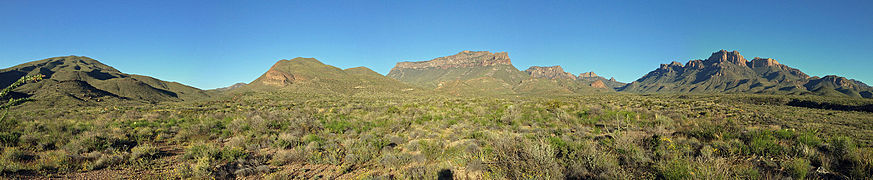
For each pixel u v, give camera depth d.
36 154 7.89
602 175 5.14
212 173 6.63
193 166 6.98
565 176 5.41
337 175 6.88
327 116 22.84
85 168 6.67
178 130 14.42
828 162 5.44
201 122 16.70
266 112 26.61
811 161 5.75
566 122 15.65
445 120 17.58
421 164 7.44
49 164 6.76
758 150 6.40
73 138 10.09
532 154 5.50
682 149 6.65
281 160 7.88
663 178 5.02
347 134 13.12
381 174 6.80
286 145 10.16
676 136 9.38
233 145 10.23
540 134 10.48
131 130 13.92
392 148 9.80
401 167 7.24
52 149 8.93
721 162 4.95
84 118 22.78
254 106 45.16
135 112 29.64
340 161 8.11
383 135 12.62
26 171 6.24
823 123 17.06
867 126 15.31
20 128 12.21
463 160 6.91
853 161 5.40
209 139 12.33
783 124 15.88
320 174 6.95
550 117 17.67
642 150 6.52
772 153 6.23
